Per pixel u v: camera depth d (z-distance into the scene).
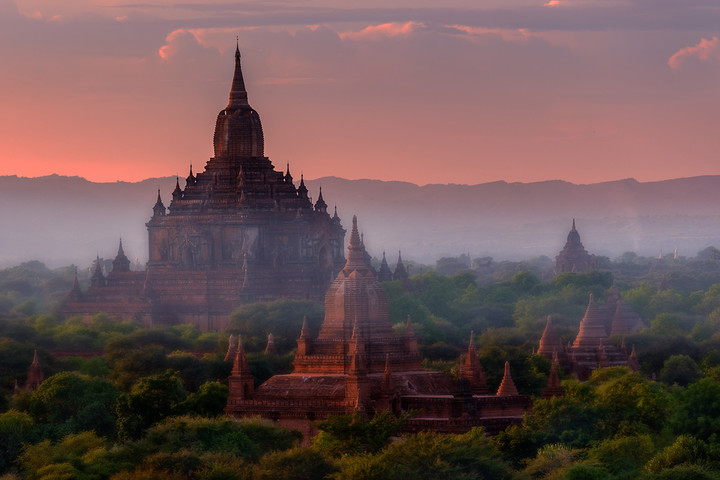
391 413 194.00
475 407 193.62
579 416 192.00
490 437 188.50
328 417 192.38
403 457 170.62
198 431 187.38
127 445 185.25
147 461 176.62
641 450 183.25
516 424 194.75
